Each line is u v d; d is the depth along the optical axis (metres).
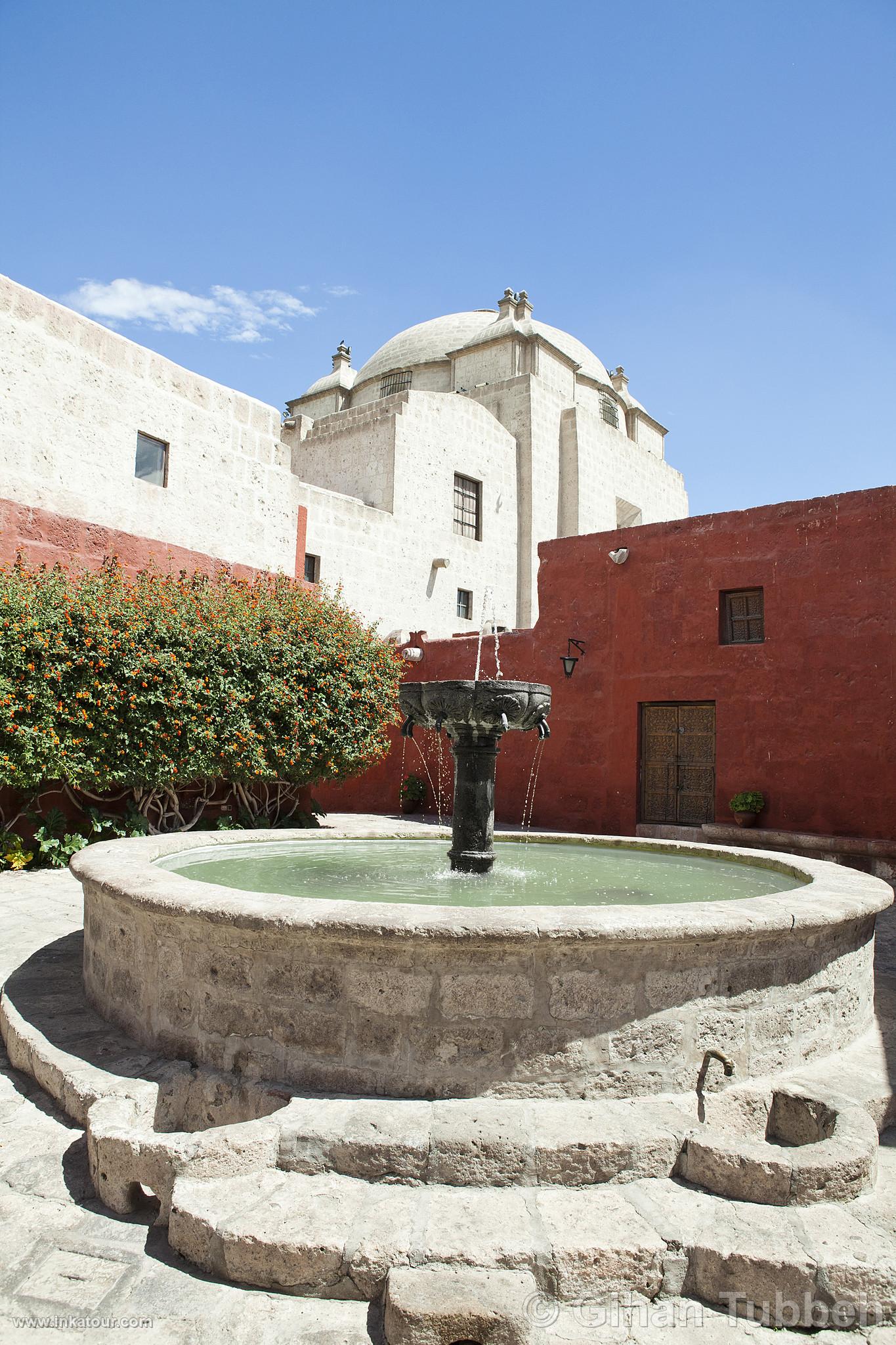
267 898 3.20
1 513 8.65
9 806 8.45
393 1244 2.30
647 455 25.88
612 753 12.00
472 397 22.91
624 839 6.29
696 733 11.45
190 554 10.51
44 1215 2.68
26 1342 2.14
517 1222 2.40
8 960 5.07
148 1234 2.59
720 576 11.20
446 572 19.45
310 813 11.42
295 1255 2.30
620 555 11.91
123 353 10.66
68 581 8.52
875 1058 3.52
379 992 2.93
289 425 21.41
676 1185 2.64
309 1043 3.00
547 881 4.84
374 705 10.68
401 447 18.66
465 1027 2.89
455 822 5.12
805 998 3.39
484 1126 2.67
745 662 10.89
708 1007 3.10
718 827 10.53
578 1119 2.75
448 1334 2.09
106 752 8.34
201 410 11.63
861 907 3.48
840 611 10.19
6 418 9.34
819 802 10.15
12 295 9.46
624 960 2.97
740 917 3.08
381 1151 2.60
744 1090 3.07
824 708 10.21
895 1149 3.01
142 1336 2.17
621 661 12.03
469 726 4.99
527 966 2.91
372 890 4.41
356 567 17.36
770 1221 2.46
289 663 9.78
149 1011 3.48
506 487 21.42
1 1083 3.52
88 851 4.52
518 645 13.21
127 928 3.65
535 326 24.70
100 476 10.28
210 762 9.05
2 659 7.56
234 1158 2.62
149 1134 2.72
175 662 8.59
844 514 10.27
